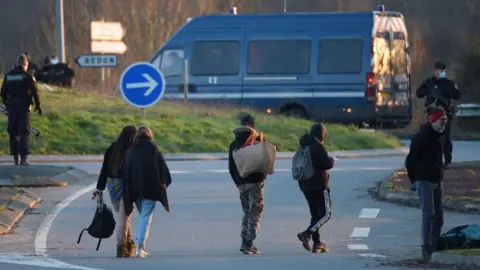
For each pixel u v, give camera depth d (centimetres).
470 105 14338
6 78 8044
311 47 12588
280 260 4475
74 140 9981
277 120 11481
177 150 10056
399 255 4703
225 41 12812
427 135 4591
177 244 5216
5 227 5578
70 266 4203
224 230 5638
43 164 8825
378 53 12450
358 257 4594
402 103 12600
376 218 5978
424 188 4591
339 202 6625
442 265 4231
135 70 9894
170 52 12962
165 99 12912
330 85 12512
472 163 8250
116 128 10431
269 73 12688
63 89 12556
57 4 12888
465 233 4569
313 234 4962
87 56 10512
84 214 6141
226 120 11419
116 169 4897
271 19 12731
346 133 10994
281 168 8700
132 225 5806
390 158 9919
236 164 4909
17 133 8075
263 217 6059
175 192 7156
